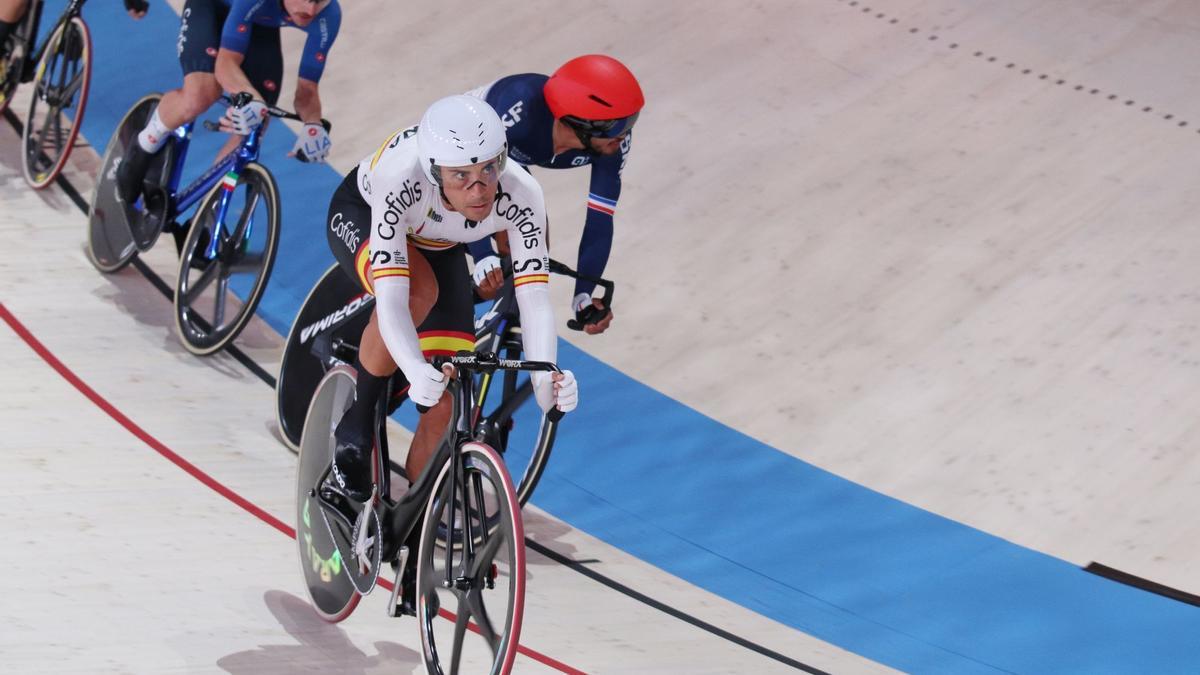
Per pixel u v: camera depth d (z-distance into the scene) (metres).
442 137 6.29
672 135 14.10
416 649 7.75
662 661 8.16
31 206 12.52
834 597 9.27
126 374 10.34
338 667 7.41
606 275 12.38
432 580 6.98
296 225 12.89
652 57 15.28
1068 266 12.35
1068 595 9.27
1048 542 9.73
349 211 7.83
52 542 8.09
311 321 9.79
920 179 13.48
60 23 12.55
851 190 13.35
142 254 12.22
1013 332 11.64
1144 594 9.27
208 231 10.77
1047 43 15.60
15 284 11.25
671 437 10.76
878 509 10.06
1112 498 10.08
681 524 9.94
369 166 7.63
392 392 7.86
